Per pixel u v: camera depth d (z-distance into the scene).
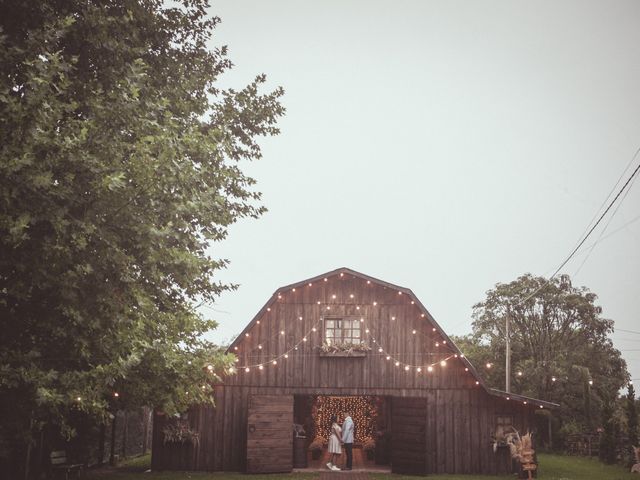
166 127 11.32
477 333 38.47
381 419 27.72
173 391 12.43
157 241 10.74
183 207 10.99
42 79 9.12
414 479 19.09
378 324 21.36
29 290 9.72
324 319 21.39
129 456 24.95
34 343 10.41
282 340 21.23
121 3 12.95
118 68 12.38
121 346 10.24
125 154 11.25
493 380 36.69
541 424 33.34
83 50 12.47
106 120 11.00
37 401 8.74
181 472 20.11
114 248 9.95
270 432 20.22
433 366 21.02
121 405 13.66
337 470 20.88
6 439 13.84
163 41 14.91
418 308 21.38
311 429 28.33
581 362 36.59
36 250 9.25
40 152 9.22
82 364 10.73
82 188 9.84
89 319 9.95
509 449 20.50
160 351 11.05
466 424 20.72
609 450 25.25
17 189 8.54
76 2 11.59
